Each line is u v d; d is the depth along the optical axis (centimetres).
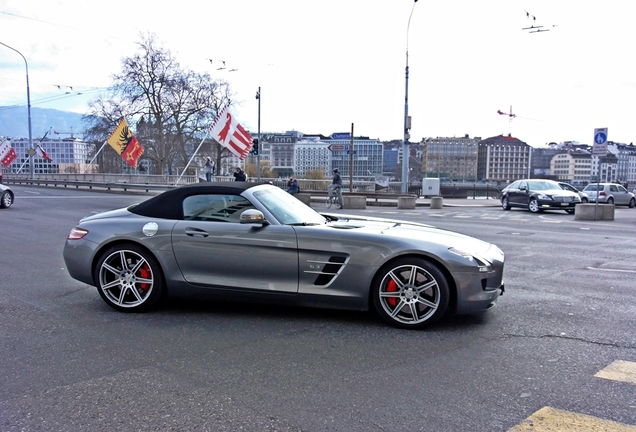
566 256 916
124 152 3653
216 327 472
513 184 2447
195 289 504
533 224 1582
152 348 416
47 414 303
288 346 422
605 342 436
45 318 500
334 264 474
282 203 546
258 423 292
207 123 5597
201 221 510
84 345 423
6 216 1558
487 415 302
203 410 308
